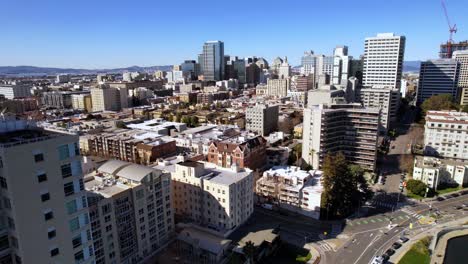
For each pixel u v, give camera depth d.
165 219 122.62
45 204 57.25
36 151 54.88
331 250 123.25
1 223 55.78
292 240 130.62
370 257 118.56
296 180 159.12
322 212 147.62
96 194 97.69
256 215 149.25
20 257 55.81
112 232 100.75
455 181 181.75
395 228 138.88
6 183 52.56
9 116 72.69
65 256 61.75
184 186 139.38
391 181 190.25
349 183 150.62
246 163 185.25
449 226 139.00
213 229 130.75
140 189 109.69
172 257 114.19
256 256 115.50
